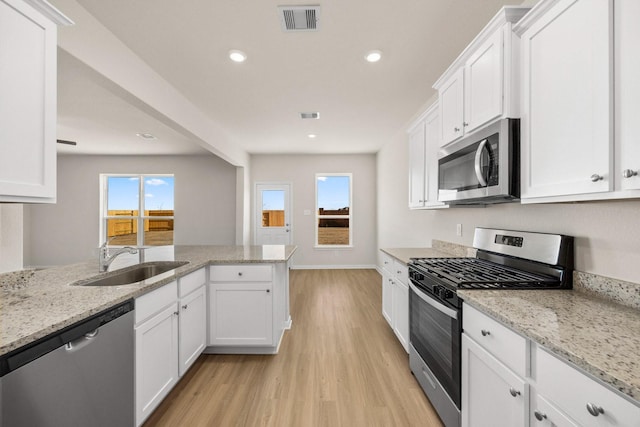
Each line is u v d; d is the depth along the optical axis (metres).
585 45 1.02
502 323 1.08
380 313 3.54
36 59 1.16
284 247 3.25
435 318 1.70
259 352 2.53
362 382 2.10
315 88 3.02
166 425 1.68
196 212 6.40
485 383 1.21
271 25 2.00
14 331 0.95
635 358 0.74
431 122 2.51
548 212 1.61
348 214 6.54
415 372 2.08
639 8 0.86
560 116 1.14
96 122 4.09
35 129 1.15
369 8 1.84
